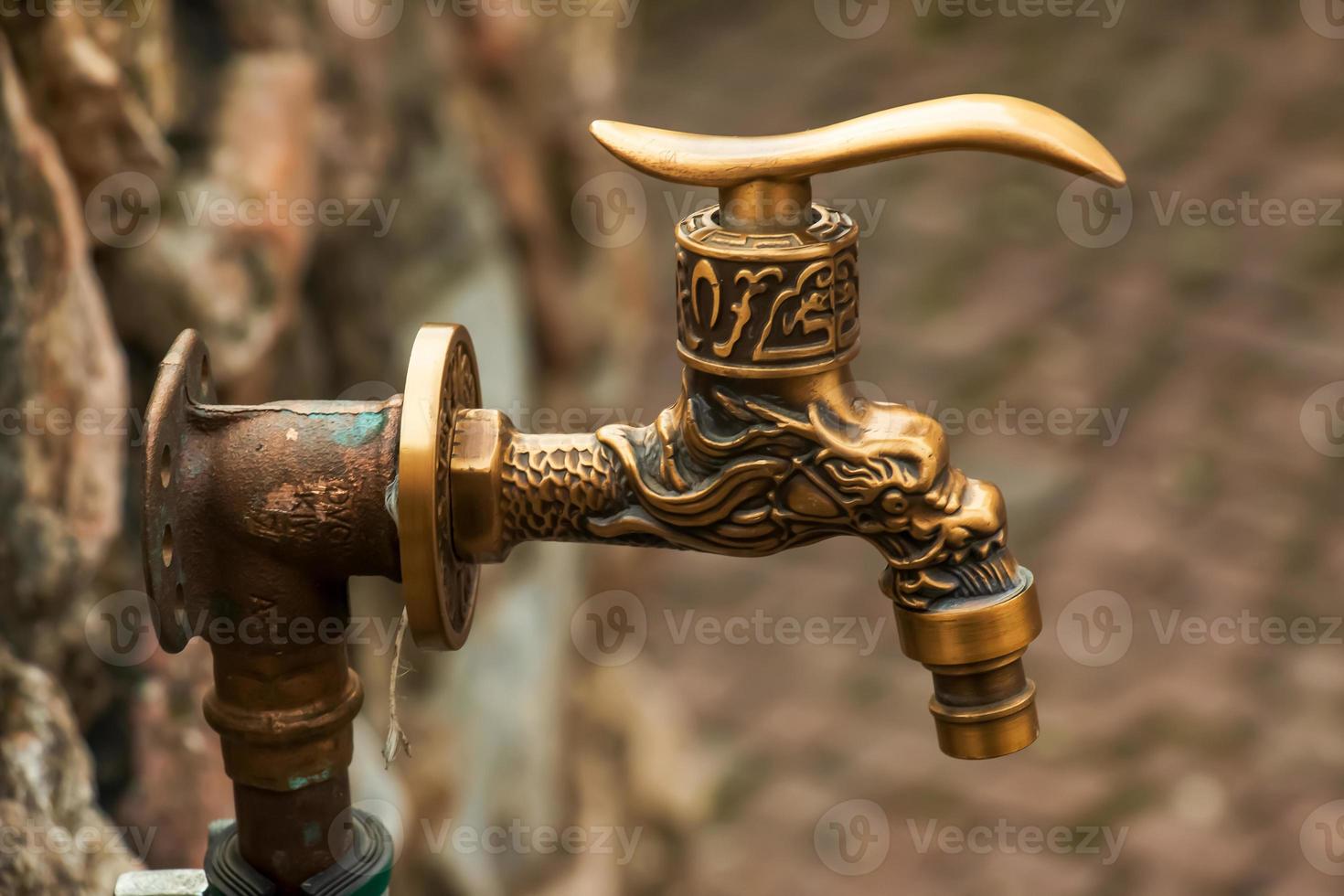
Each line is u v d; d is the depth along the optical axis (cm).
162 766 94
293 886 76
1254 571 245
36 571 88
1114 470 260
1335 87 328
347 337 127
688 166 71
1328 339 279
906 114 71
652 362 274
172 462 73
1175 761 219
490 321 152
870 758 221
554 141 165
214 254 100
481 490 73
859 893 201
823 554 255
